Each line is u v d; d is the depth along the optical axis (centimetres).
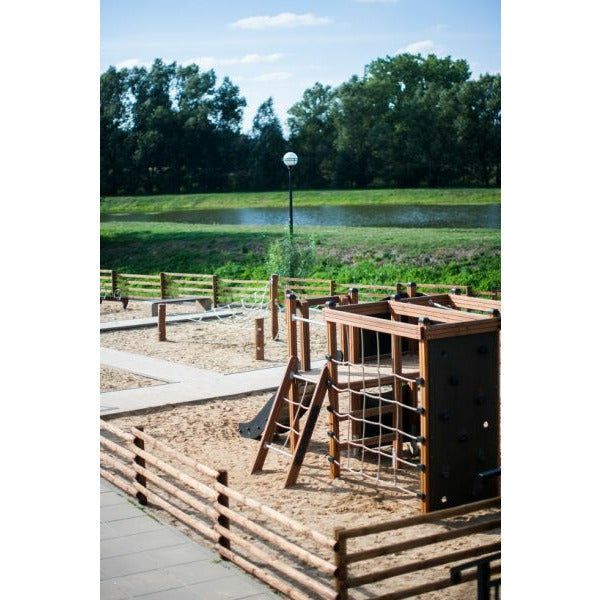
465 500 988
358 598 779
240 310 2553
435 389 959
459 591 786
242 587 793
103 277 3114
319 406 1089
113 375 1711
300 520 969
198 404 1494
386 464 1150
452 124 4641
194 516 980
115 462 1073
